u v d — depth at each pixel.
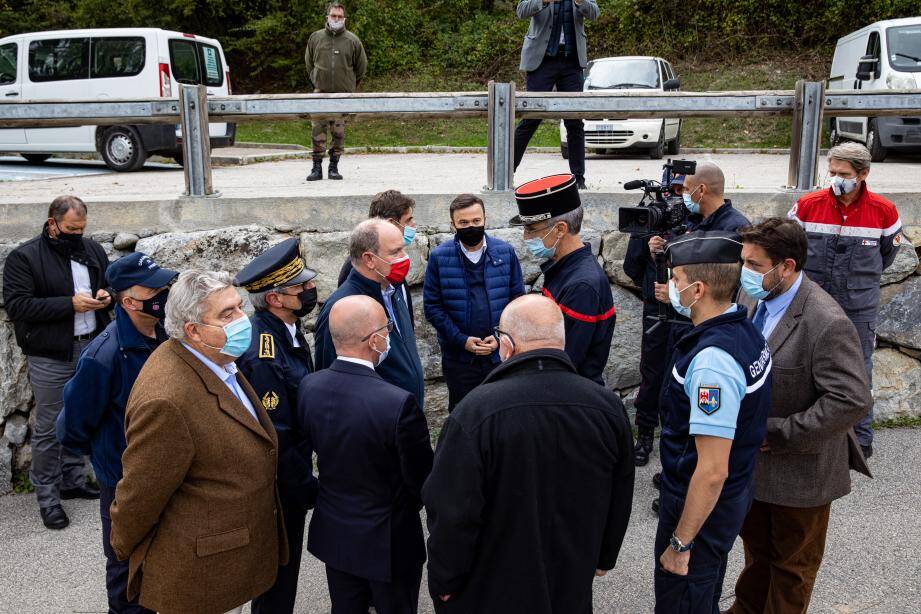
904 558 3.65
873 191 5.06
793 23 16.48
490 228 4.95
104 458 2.99
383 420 2.57
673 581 2.51
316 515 2.77
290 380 2.90
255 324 2.94
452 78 17.83
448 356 4.21
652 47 17.14
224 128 9.87
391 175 7.34
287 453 2.82
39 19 17.36
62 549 3.99
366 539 2.65
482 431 2.12
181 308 2.44
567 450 2.15
